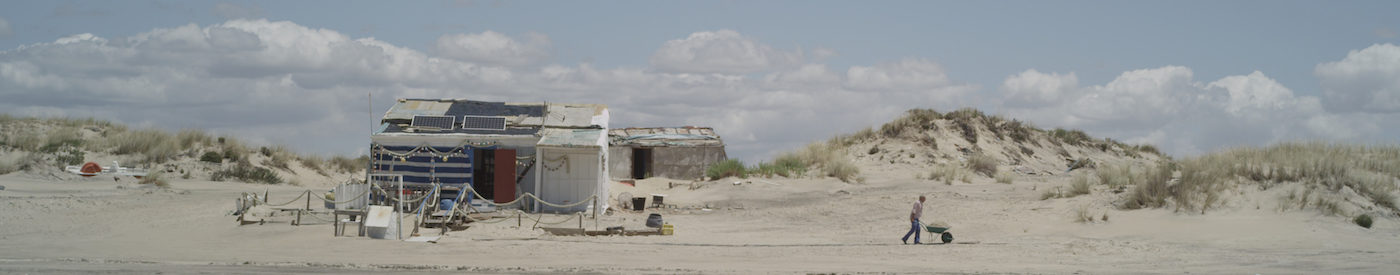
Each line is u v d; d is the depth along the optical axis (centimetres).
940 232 2016
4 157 3120
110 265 1396
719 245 1948
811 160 4022
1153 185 2400
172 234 1994
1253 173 2383
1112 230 2141
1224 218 2141
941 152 4466
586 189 2723
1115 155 5241
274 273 1328
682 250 1841
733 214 2758
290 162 4138
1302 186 2255
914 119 4859
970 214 2530
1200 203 2248
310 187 3622
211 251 1697
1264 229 2016
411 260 1591
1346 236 1942
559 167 2722
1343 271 1463
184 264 1445
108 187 2886
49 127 3794
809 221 2558
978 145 4691
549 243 1895
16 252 1617
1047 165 4700
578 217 2544
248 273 1320
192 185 3197
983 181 3819
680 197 3234
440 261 1577
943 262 1653
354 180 2695
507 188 2709
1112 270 1513
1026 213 2439
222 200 2623
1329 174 2300
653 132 4341
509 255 1695
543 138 2731
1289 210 2156
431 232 2069
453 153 2694
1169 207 2269
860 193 3241
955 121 4853
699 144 4138
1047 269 1528
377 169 2680
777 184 3491
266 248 1767
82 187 2845
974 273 1447
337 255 1658
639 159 4350
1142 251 1809
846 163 3869
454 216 2236
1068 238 2072
